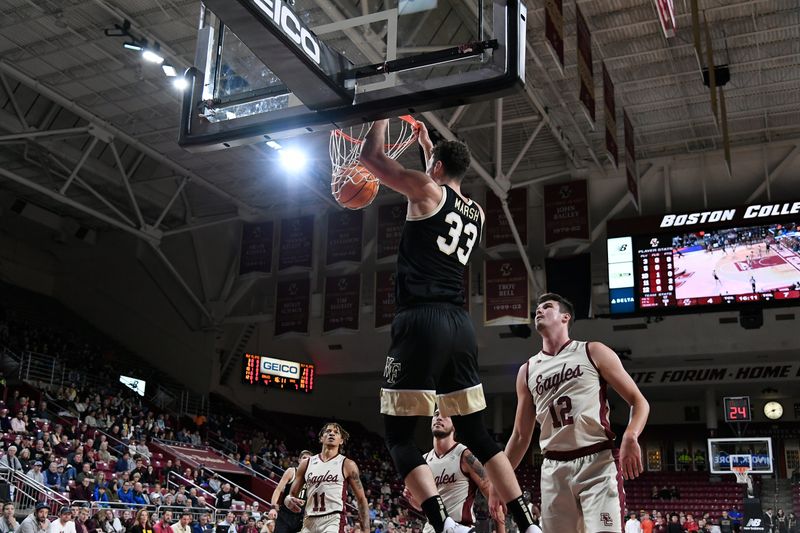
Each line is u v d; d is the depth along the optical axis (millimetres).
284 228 33250
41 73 24406
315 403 41000
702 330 32531
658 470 41844
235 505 23156
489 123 26438
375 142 3760
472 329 3717
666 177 29797
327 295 32250
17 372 26828
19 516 17312
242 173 30781
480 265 32781
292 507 9445
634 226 25328
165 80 24406
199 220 35219
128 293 37156
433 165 3951
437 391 3729
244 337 37188
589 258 29219
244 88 4090
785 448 40344
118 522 17859
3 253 36781
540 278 30828
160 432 28641
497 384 38844
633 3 20719
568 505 4465
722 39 22453
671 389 38469
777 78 24609
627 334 33469
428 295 3611
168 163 29344
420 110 3717
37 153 28984
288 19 3535
